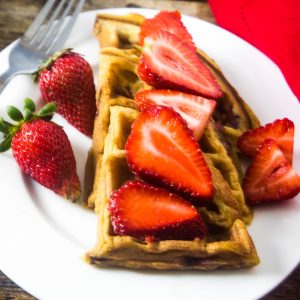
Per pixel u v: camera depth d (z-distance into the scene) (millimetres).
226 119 301
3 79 302
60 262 238
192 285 234
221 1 361
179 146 240
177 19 311
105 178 244
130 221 227
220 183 251
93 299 228
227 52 332
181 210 230
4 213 252
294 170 269
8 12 357
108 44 313
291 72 322
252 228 257
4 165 266
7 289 250
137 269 237
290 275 252
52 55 293
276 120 285
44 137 258
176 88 275
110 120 265
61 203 262
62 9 360
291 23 339
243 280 236
